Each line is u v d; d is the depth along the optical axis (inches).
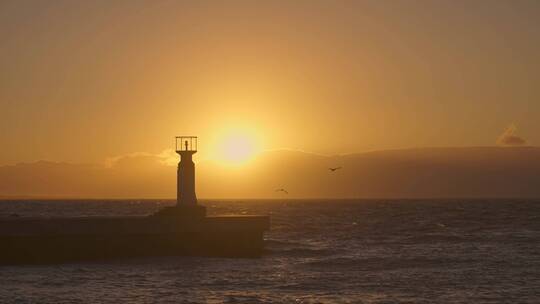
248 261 6067.9
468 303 4121.6
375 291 4520.2
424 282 4904.0
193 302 4072.3
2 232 5403.5
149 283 4717.0
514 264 5954.7
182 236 6176.2
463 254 6815.9
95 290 4424.2
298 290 4532.5
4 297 4160.9
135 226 5935.0
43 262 5561.0
